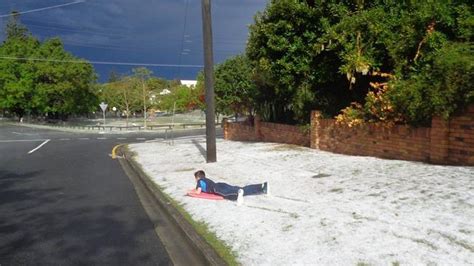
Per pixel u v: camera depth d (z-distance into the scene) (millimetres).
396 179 7559
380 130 10086
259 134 18516
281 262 4855
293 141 15125
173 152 17938
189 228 6613
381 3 11148
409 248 4734
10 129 51281
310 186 8141
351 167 9281
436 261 4379
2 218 8023
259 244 5480
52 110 63688
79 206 8922
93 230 7078
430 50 8961
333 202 6816
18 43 64250
